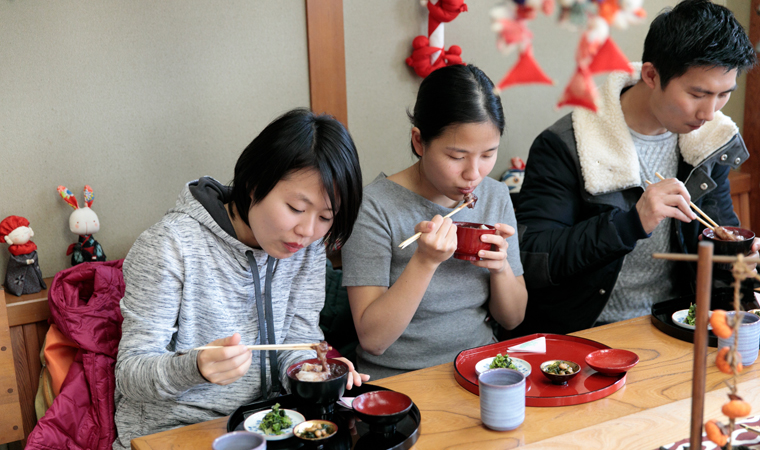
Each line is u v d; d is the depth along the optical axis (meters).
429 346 1.79
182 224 1.43
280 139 1.26
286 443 1.15
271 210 1.28
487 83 1.54
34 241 2.17
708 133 2.01
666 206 1.72
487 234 1.56
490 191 1.86
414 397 1.31
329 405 1.22
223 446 1.06
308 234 1.30
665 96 1.81
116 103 2.22
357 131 2.74
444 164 1.55
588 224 1.91
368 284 1.71
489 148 1.54
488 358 1.48
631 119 2.04
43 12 2.06
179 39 2.29
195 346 1.49
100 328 1.74
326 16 2.53
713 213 2.15
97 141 2.21
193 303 1.46
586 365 1.43
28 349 1.97
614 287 2.10
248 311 1.53
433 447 1.11
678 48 1.71
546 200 2.08
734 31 1.66
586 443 1.09
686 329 1.56
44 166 2.14
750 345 1.37
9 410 1.83
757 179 3.27
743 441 1.05
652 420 1.16
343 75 2.62
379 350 1.67
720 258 0.73
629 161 1.98
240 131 2.47
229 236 1.45
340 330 2.20
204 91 2.37
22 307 1.93
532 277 2.00
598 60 0.58
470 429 1.17
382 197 1.76
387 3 2.71
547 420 1.19
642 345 1.54
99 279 1.78
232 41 2.39
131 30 2.21
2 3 2.01
